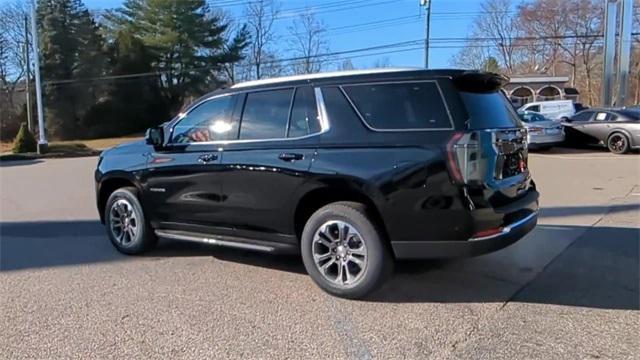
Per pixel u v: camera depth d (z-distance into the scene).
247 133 4.65
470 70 3.96
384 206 3.88
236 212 4.69
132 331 3.63
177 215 5.19
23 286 4.64
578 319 3.68
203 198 4.91
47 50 42.12
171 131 5.26
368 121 4.04
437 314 3.82
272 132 4.50
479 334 3.48
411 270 4.79
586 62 52.09
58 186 12.05
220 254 5.54
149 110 45.81
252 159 4.51
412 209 3.81
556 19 52.09
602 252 5.28
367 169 3.92
